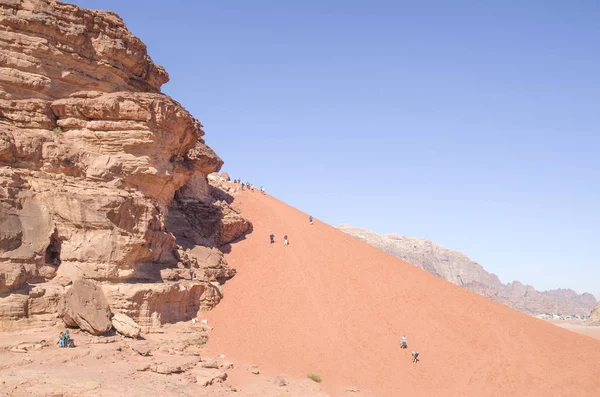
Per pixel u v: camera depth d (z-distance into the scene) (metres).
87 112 35.22
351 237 59.56
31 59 34.16
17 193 30.98
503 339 41.97
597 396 35.78
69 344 27.62
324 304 42.97
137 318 33.03
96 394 21.67
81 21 36.28
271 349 36.38
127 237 33.56
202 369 29.50
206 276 42.00
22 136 32.44
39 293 29.19
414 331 41.38
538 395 35.31
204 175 54.59
